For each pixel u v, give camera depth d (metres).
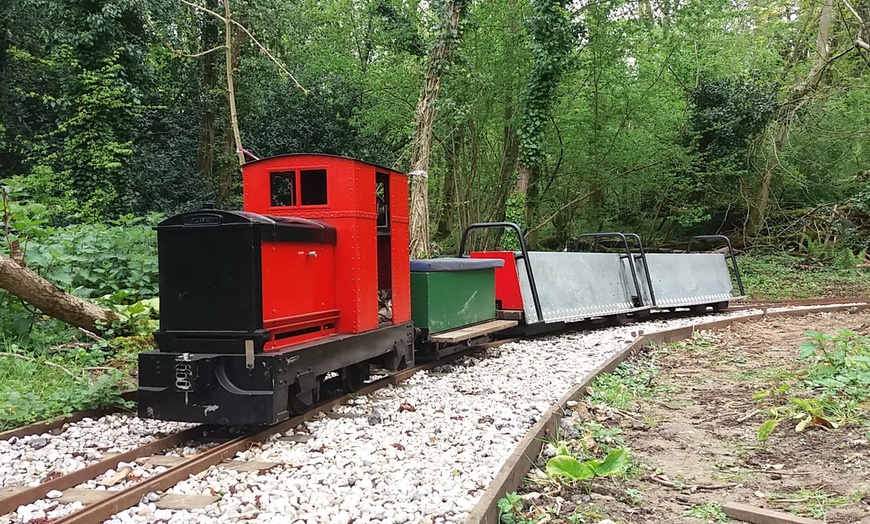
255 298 4.77
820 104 20.45
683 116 20.77
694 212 20.75
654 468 4.33
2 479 3.92
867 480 3.89
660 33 19.25
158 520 3.33
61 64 17.62
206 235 4.89
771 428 4.64
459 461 4.18
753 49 23.30
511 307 9.62
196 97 21.95
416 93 17.12
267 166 6.15
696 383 7.06
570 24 16.23
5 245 8.49
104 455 4.41
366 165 6.20
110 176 17.44
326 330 5.82
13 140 19.92
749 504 3.62
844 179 21.83
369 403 5.80
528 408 5.48
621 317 11.77
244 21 19.83
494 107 18.06
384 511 3.33
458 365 7.77
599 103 18.94
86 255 9.61
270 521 3.24
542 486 3.90
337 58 18.06
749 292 16.47
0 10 19.20
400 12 16.72
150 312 8.35
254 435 4.72
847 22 21.75
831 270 18.62
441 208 20.80
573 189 20.94
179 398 4.78
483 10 16.42
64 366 6.62
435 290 7.50
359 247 6.01
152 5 17.64
